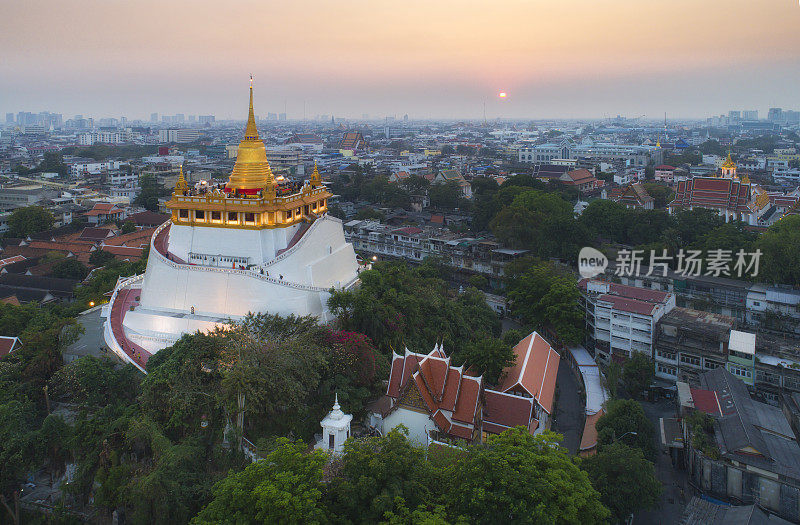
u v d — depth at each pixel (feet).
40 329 294.87
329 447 216.13
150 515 187.52
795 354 325.21
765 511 230.27
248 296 287.07
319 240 322.75
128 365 262.67
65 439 221.05
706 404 279.49
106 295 384.88
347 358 253.24
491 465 170.91
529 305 409.49
